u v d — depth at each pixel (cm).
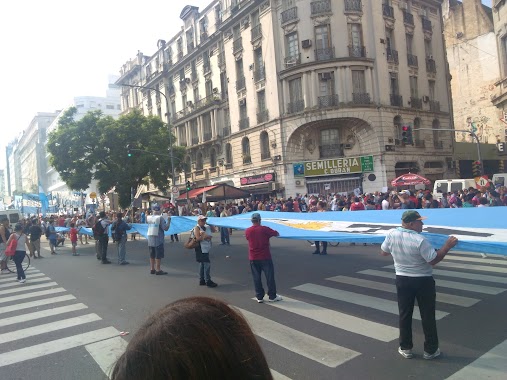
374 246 1383
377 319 600
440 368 430
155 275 1094
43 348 565
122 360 92
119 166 3175
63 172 3183
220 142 3797
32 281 1146
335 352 488
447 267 942
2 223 1395
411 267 458
